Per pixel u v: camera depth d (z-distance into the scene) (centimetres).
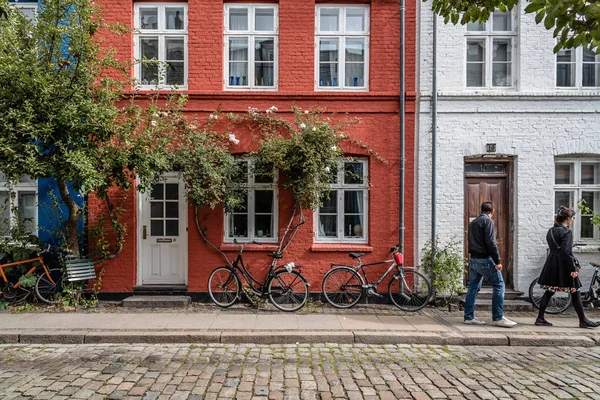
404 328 613
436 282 750
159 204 802
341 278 762
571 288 622
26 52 620
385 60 799
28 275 718
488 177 809
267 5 810
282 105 793
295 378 443
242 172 787
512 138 788
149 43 814
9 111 597
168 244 804
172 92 721
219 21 796
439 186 790
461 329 611
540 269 781
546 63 793
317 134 729
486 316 694
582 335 588
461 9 420
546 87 793
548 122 787
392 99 795
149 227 800
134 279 783
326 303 768
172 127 720
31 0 799
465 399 394
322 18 820
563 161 806
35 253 755
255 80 817
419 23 797
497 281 631
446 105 790
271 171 770
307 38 800
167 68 812
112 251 779
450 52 795
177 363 488
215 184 719
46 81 600
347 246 788
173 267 804
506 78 816
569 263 623
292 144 732
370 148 794
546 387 423
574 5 299
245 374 454
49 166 616
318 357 515
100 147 660
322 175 740
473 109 788
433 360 508
